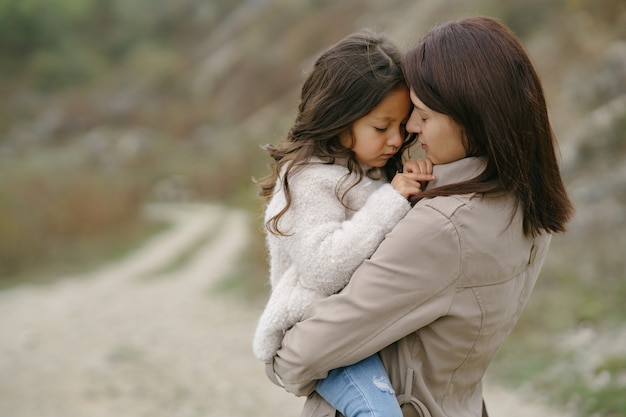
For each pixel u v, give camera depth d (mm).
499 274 1854
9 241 13922
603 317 6566
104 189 19938
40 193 17969
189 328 8797
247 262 12922
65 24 61094
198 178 34625
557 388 5527
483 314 1854
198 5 65438
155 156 39250
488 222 1828
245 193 14320
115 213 18672
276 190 2094
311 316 1909
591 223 8539
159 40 64438
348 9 44438
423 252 1800
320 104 2035
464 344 1867
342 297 1844
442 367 1879
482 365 1970
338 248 1899
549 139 1898
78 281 13078
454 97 1813
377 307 1805
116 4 67125
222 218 24312
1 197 15422
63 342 8109
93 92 52906
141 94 51938
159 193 33906
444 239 1794
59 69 56375
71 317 9508
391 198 1923
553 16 18984
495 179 1860
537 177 1894
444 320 1838
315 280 1928
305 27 46094
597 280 7344
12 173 27797
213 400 6137
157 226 20875
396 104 2027
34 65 56625
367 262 1854
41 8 58625
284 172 2047
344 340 1824
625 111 10258
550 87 12609
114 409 5930
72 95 53219
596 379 5504
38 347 7863
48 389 6395
